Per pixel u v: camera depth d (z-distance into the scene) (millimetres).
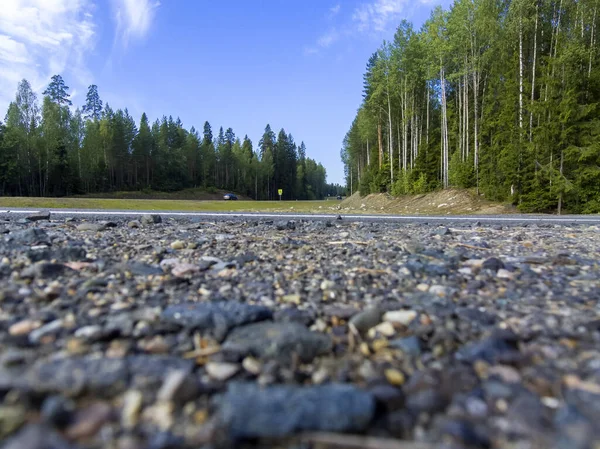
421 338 1277
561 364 1053
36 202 22453
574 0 17594
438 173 26234
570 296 1750
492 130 20375
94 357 1030
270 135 95188
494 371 1019
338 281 2039
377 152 42875
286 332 1237
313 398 842
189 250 3016
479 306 1619
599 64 16094
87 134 56656
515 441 731
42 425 722
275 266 2422
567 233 4551
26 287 1715
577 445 710
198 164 77812
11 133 46000
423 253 2883
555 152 15273
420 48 27391
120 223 5035
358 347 1210
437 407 846
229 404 820
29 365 956
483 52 21438
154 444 691
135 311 1406
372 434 767
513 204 16859
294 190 98562
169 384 860
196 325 1278
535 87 18844
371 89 36375
